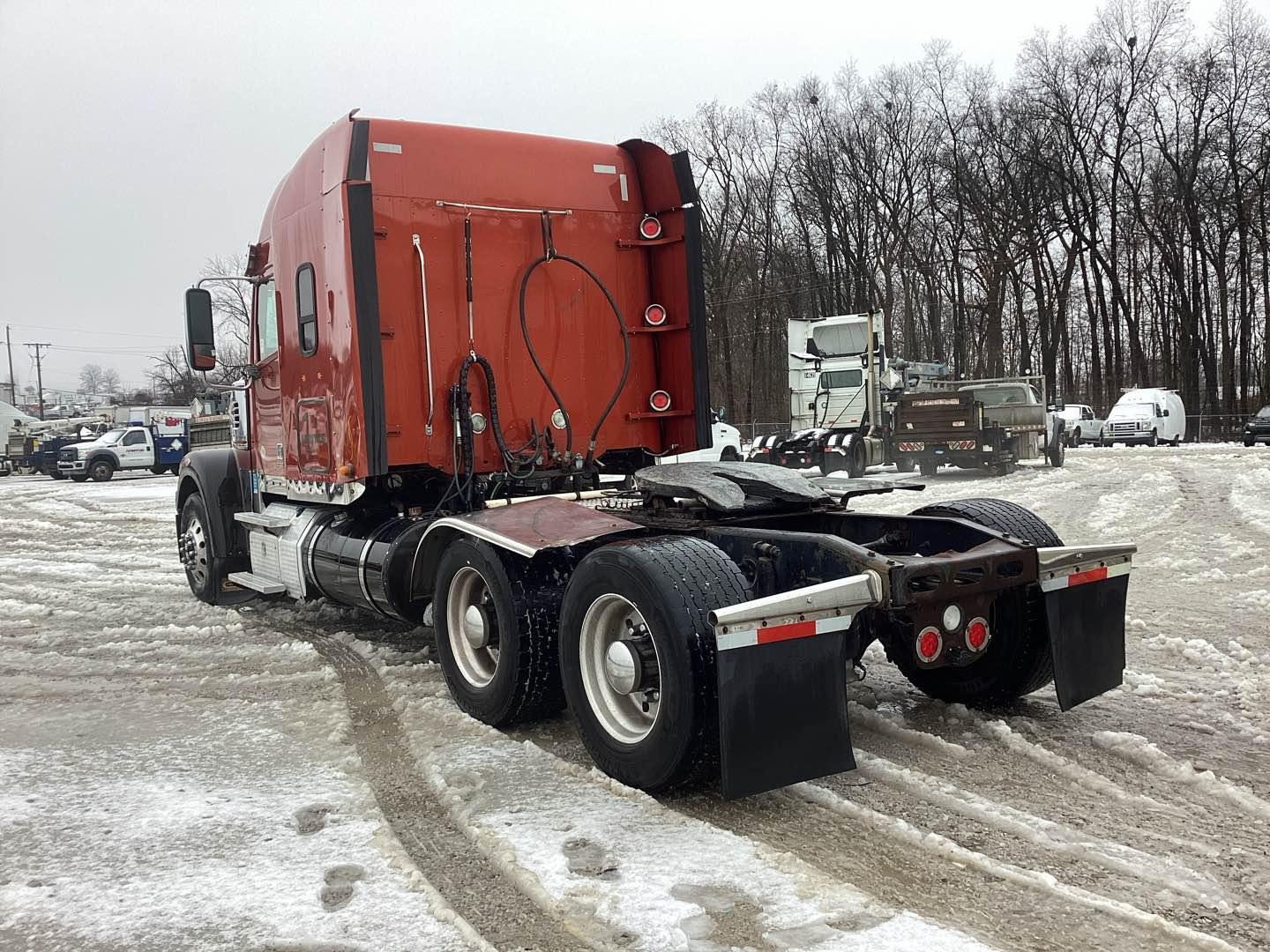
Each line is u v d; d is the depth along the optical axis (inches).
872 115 1921.8
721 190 1977.1
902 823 135.1
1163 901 113.7
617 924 109.5
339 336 227.0
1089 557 171.6
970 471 923.4
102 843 135.4
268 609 315.3
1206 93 1686.8
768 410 1991.9
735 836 132.9
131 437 1395.2
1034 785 150.6
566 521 180.2
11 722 198.5
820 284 1964.8
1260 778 151.0
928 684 197.0
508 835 134.5
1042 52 1812.3
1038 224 1847.9
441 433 233.9
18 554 501.4
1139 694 195.2
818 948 103.2
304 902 116.5
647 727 152.0
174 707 207.0
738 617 134.1
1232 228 1715.1
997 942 104.3
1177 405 1456.7
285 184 257.4
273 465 277.6
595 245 255.3
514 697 177.8
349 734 185.3
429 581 209.3
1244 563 344.5
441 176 234.5
